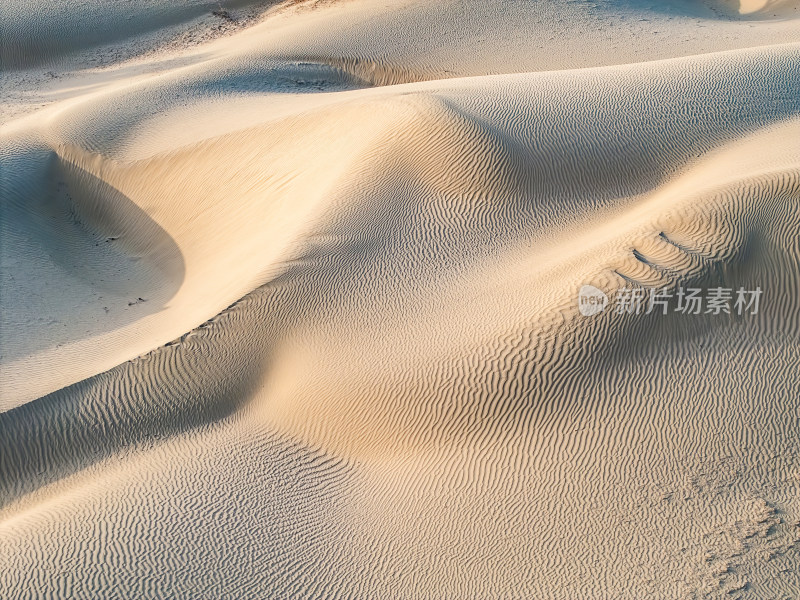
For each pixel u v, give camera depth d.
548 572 8.11
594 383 9.29
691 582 7.78
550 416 9.23
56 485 9.83
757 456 8.70
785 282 9.75
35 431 10.07
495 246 11.74
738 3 30.91
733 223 10.12
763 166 11.25
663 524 8.28
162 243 15.96
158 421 10.27
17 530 8.73
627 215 11.89
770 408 9.00
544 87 15.05
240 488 9.30
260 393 10.62
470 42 24.48
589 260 10.30
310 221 12.39
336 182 13.17
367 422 9.79
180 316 12.70
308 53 23.80
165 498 9.09
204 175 16.17
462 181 12.62
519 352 9.52
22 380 11.44
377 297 10.97
